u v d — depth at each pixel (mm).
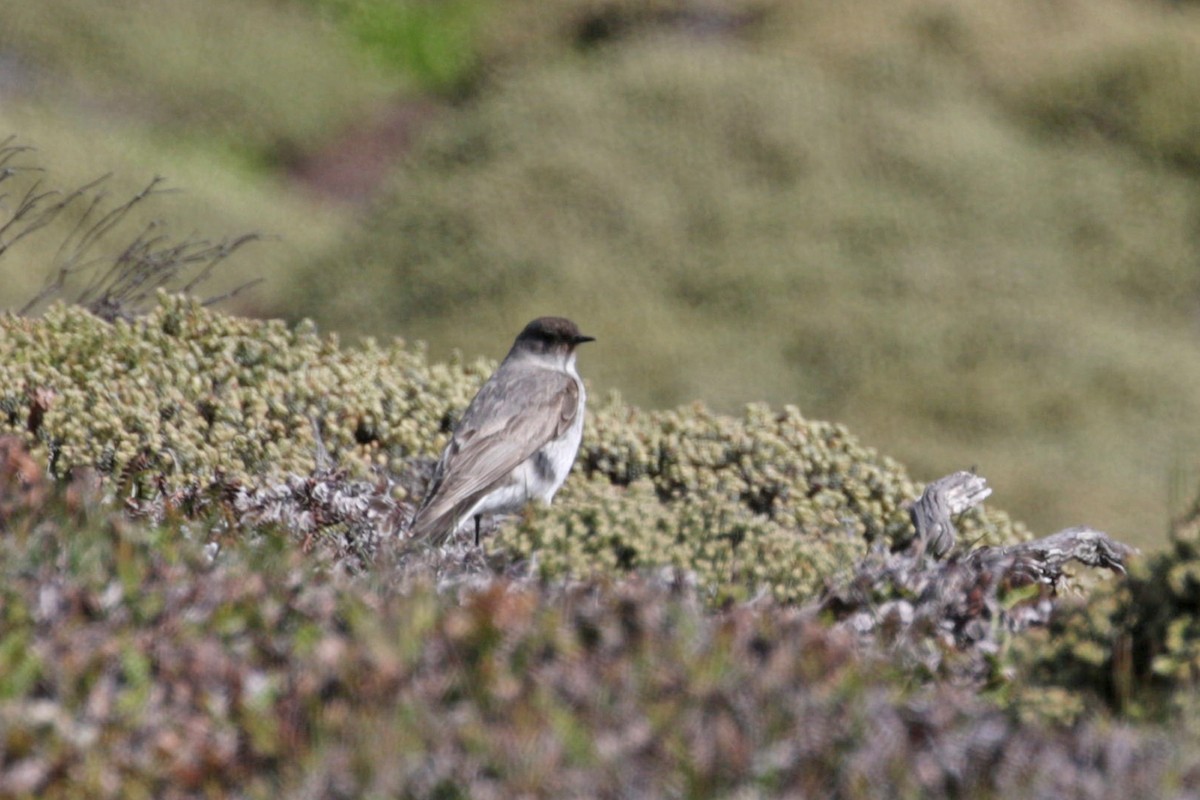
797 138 46750
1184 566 8820
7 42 57938
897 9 52812
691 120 48094
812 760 6879
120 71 57938
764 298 41656
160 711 7262
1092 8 53406
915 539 12328
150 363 14219
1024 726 7820
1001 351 39344
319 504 11844
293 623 8227
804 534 12148
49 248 42031
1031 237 43875
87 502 9930
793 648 7750
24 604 8031
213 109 58250
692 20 55719
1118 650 8883
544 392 13195
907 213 44094
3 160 16672
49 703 7203
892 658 9336
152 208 48094
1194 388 37750
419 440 14484
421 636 7641
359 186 55719
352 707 7184
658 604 8195
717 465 14531
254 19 63500
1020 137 48281
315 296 45656
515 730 6824
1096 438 36281
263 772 6914
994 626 10070
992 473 35094
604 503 10547
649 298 42250
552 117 49812
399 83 62500
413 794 6562
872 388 38594
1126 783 7020
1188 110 47781
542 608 8023
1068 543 12359
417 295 44312
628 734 6840
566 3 60219
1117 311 41781
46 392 13086
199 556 9227
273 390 14211
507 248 44500
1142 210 44781
